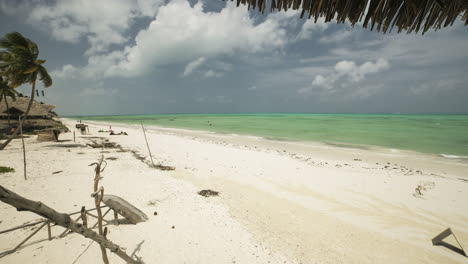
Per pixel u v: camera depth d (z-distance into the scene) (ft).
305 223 27.91
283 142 103.91
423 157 70.13
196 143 96.22
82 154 63.67
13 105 114.42
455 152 77.82
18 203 6.52
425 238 25.27
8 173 42.29
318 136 127.13
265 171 50.98
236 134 141.28
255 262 19.94
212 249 21.35
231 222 27.02
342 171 52.21
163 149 78.33
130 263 13.19
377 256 21.95
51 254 19.22
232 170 51.37
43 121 122.52
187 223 25.93
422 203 34.09
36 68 66.33
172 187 38.14
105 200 24.64
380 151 80.28
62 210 27.96
